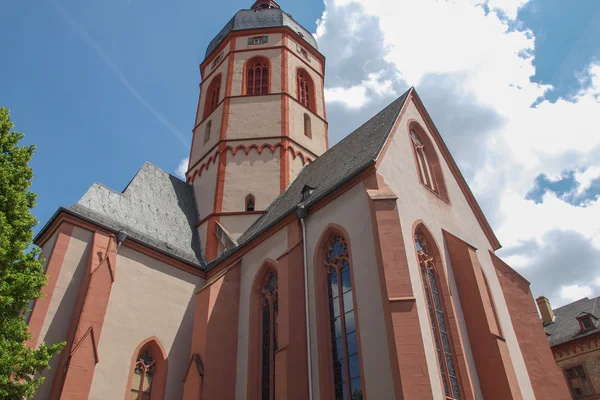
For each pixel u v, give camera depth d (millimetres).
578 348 36719
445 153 26125
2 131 16938
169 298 24734
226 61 38938
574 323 39938
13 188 16391
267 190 30844
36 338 19203
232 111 35031
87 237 22938
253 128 33906
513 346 21422
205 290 22688
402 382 14633
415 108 25891
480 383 18156
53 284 20672
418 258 19531
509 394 17328
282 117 34438
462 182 26141
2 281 14922
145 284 24109
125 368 21406
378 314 16641
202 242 29266
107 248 22938
